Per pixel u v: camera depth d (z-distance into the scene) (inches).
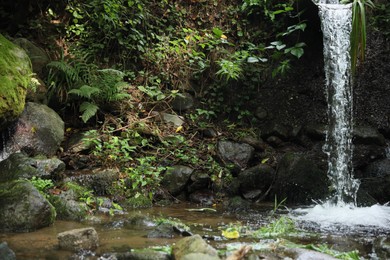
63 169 191.8
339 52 239.3
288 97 268.2
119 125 234.8
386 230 156.9
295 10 267.0
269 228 151.7
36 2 259.4
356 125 255.0
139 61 267.6
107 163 213.9
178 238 136.8
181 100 262.1
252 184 221.8
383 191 215.2
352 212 188.1
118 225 154.1
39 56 236.4
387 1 281.0
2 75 189.3
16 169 179.5
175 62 270.5
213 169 226.5
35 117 204.8
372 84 265.4
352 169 235.0
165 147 235.3
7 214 142.6
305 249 119.6
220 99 265.1
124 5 271.3
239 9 285.9
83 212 165.2
